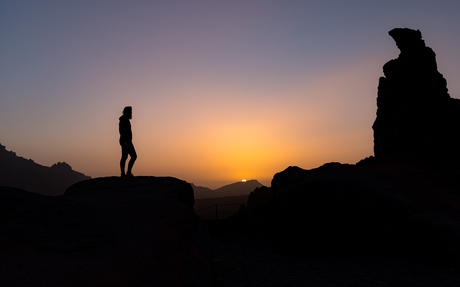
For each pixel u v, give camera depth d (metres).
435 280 6.62
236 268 9.70
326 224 12.76
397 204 10.31
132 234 4.26
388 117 18.84
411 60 17.67
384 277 7.31
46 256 2.85
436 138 15.85
